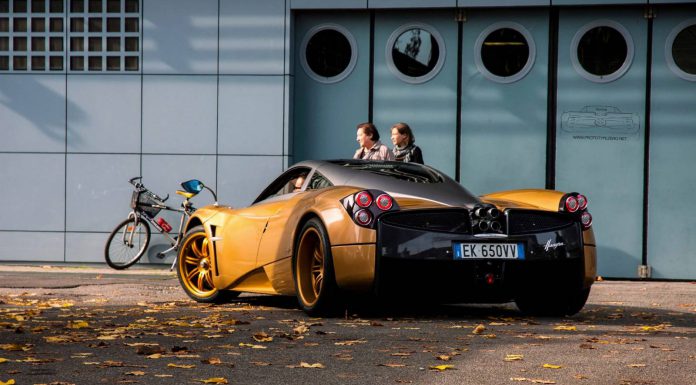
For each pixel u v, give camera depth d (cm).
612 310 1189
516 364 708
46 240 2002
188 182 1831
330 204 1006
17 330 877
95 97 1989
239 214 1199
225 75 1952
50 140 2000
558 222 1018
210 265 1237
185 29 1961
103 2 1988
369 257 964
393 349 786
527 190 1077
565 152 1930
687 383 630
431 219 979
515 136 1942
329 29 1973
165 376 646
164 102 1969
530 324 991
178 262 1288
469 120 1950
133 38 1984
